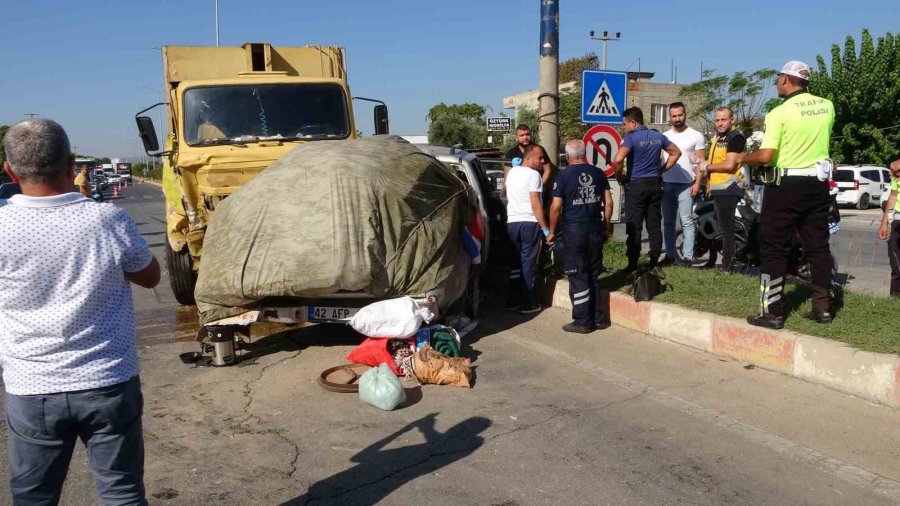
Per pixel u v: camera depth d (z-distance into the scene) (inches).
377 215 234.8
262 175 251.9
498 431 183.2
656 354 245.0
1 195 621.6
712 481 155.1
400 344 232.2
